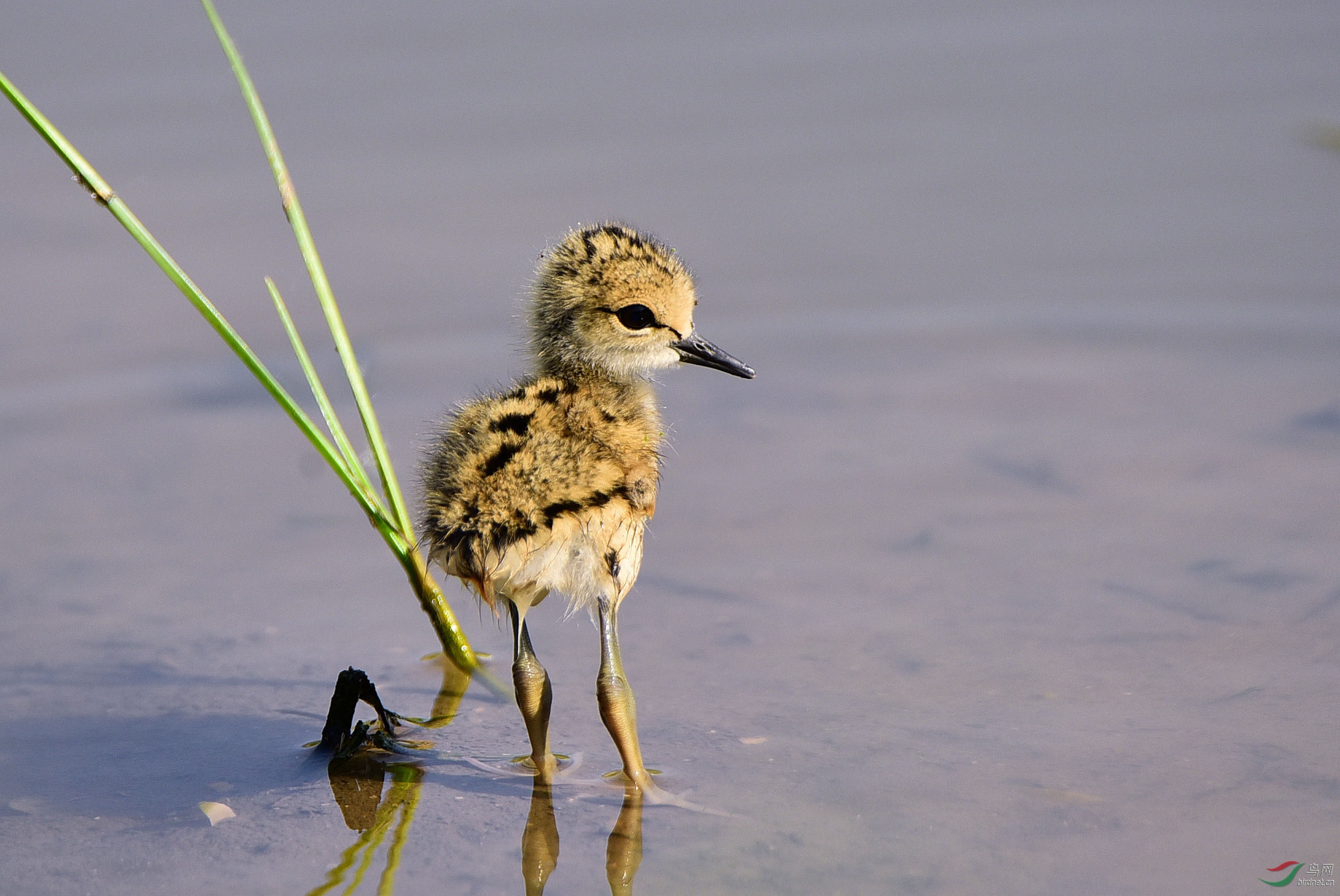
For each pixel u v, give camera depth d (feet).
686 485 39.40
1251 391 44.04
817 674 28.73
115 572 34.71
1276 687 27.09
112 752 26.68
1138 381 45.39
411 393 44.57
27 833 23.70
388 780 25.64
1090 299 50.49
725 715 27.20
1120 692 27.30
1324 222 53.31
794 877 21.67
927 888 21.18
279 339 47.44
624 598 32.89
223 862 22.80
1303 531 34.24
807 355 48.34
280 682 29.66
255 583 34.42
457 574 25.26
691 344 29.68
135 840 23.49
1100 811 23.16
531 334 30.01
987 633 30.19
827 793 24.18
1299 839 22.07
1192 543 33.96
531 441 24.82
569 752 26.58
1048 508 36.70
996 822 23.00
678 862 22.29
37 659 30.35
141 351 46.93
